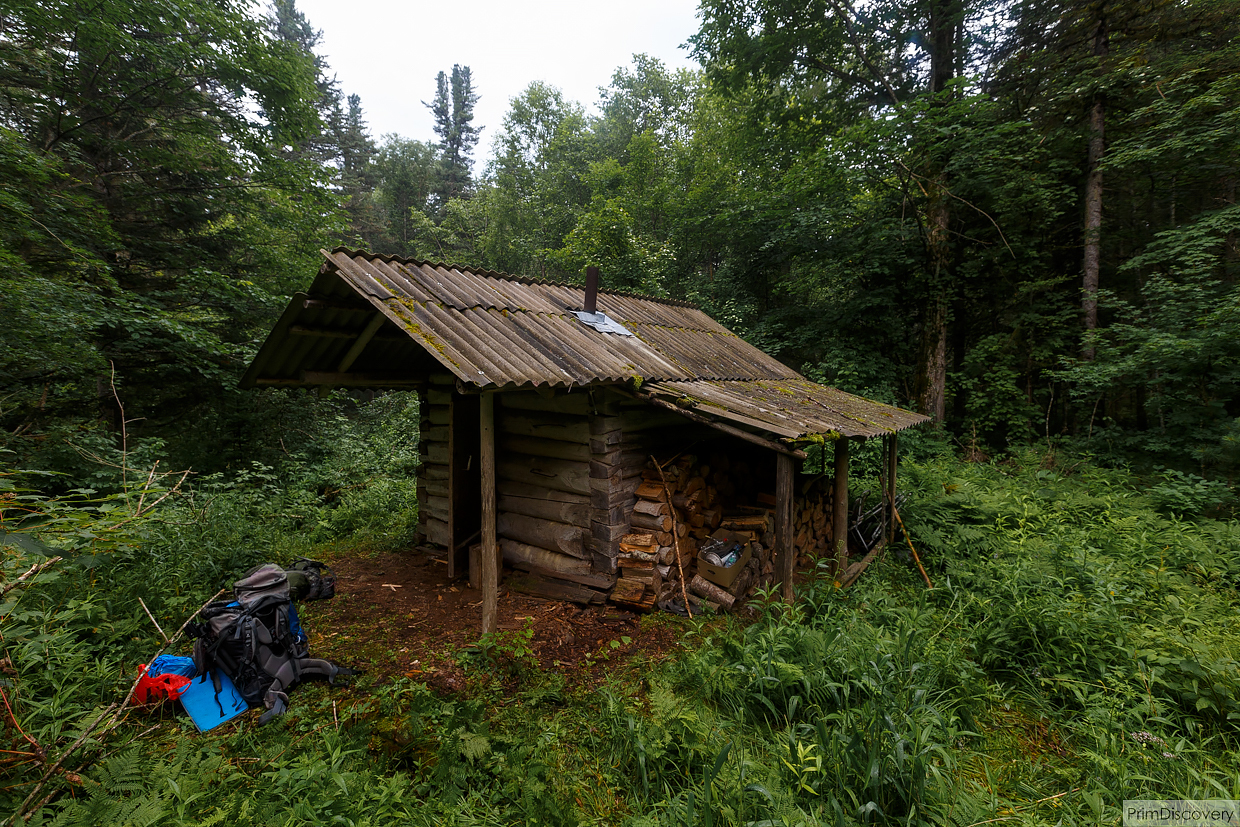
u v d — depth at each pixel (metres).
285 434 10.67
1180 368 8.25
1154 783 2.76
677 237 17.06
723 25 12.41
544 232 23.17
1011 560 5.47
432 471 6.21
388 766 2.77
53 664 3.14
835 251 12.70
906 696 3.17
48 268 8.02
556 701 3.42
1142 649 3.74
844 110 13.23
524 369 3.80
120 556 4.57
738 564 4.83
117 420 9.08
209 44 8.91
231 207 9.97
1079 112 10.75
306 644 3.67
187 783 2.33
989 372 11.77
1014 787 2.83
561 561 5.15
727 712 3.31
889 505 7.10
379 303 3.71
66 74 8.00
